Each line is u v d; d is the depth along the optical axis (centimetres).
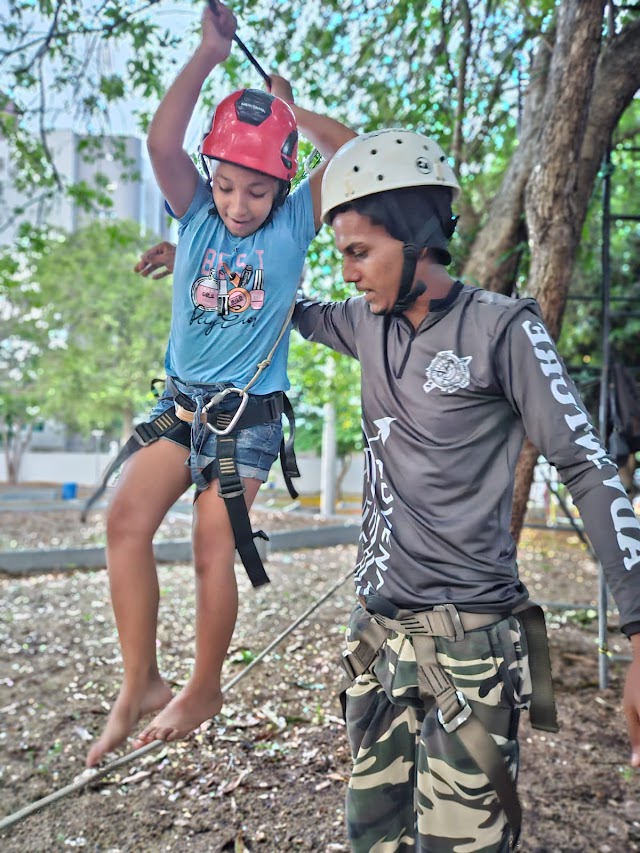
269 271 192
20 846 317
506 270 517
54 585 821
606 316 496
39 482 3328
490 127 606
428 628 182
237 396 193
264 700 461
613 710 464
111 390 2223
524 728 432
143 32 521
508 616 186
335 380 944
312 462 2800
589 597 794
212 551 191
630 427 489
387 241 175
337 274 595
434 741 182
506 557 187
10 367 2594
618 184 879
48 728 431
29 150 711
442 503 184
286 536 1123
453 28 551
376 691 204
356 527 1214
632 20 488
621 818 340
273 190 185
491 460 184
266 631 605
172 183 188
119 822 335
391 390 190
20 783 371
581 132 405
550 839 322
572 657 556
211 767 379
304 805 344
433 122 594
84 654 563
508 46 566
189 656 547
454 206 564
